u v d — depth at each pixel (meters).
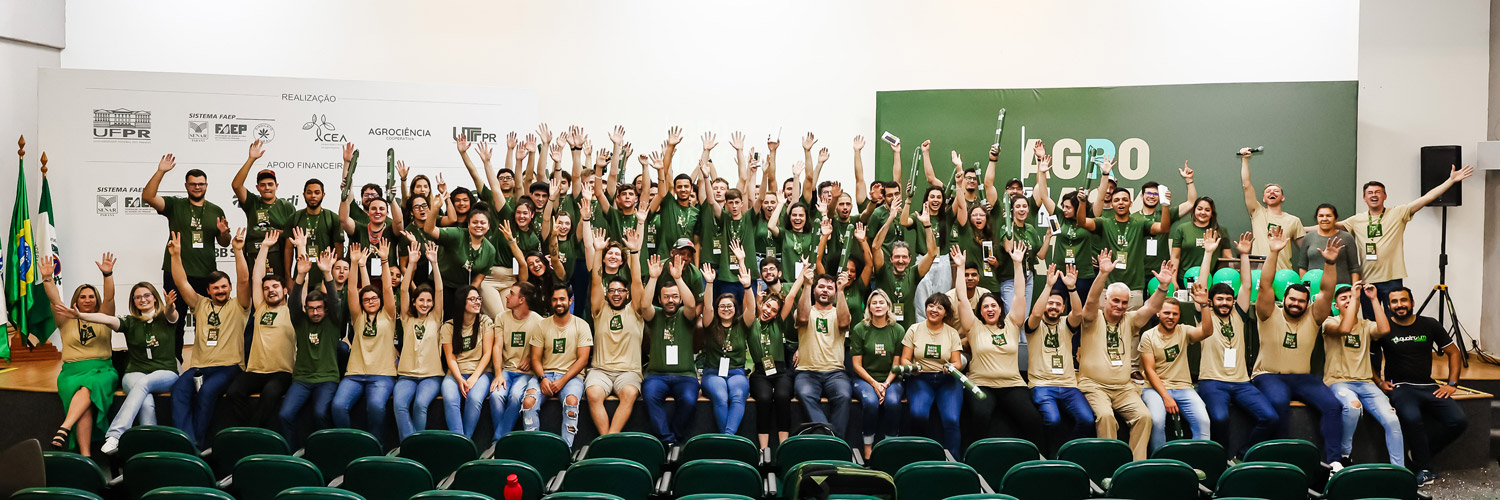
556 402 7.27
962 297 7.42
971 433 7.28
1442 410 7.29
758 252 8.91
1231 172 9.77
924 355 7.34
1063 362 7.38
